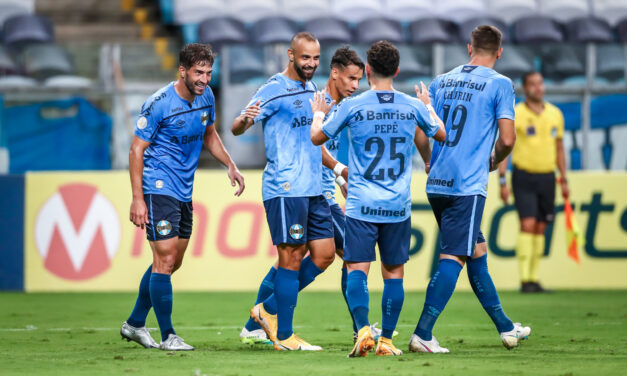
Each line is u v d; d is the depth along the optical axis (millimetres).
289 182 18125
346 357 16641
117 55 43594
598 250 37469
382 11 56094
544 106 34812
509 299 32594
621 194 37625
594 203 37406
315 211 18656
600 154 41875
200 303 31297
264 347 19125
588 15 56750
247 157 40812
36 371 15047
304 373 14367
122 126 41812
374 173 16906
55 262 35969
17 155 41125
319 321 25672
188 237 19312
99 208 36031
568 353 17484
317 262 18828
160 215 18359
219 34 49500
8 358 16984
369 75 17359
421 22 51156
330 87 19484
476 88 17875
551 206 35250
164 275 18422
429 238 36719
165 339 18578
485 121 17797
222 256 36312
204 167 46375
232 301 32031
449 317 26547
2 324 24797
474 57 18484
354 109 16906
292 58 18422
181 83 18531
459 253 17641
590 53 42625
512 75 43156
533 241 35781
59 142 41375
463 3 56438
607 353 17500
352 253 16969
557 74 42875
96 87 41781
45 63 42469
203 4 54938
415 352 17562
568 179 37375
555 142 34969
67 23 55906
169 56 44344
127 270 35969
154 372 14734
